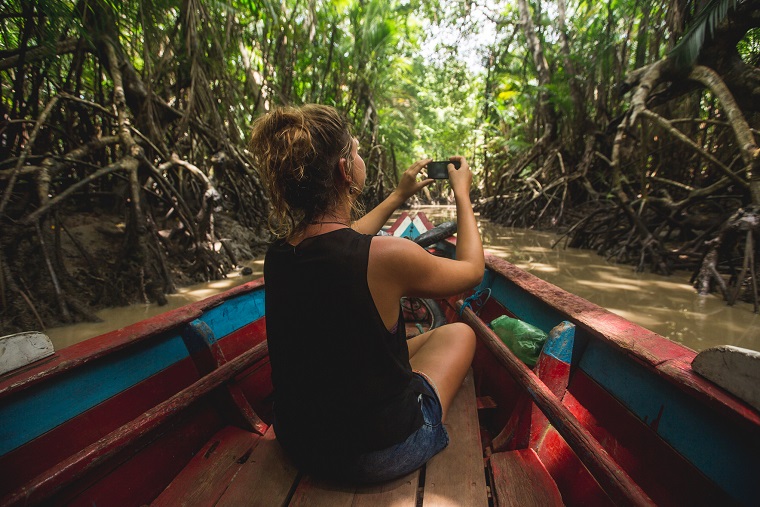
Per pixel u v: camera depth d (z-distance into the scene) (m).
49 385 1.17
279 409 1.06
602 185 9.55
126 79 5.52
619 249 5.80
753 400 0.81
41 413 1.14
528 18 11.16
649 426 1.15
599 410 1.38
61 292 3.46
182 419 1.46
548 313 1.79
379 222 1.40
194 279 4.82
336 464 1.02
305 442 1.02
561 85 10.23
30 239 3.77
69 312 3.46
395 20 12.47
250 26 8.58
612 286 4.42
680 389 0.97
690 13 5.45
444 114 20.27
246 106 7.75
